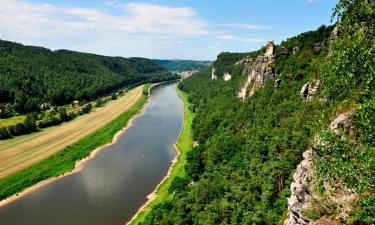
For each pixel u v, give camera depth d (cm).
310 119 6309
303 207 2755
